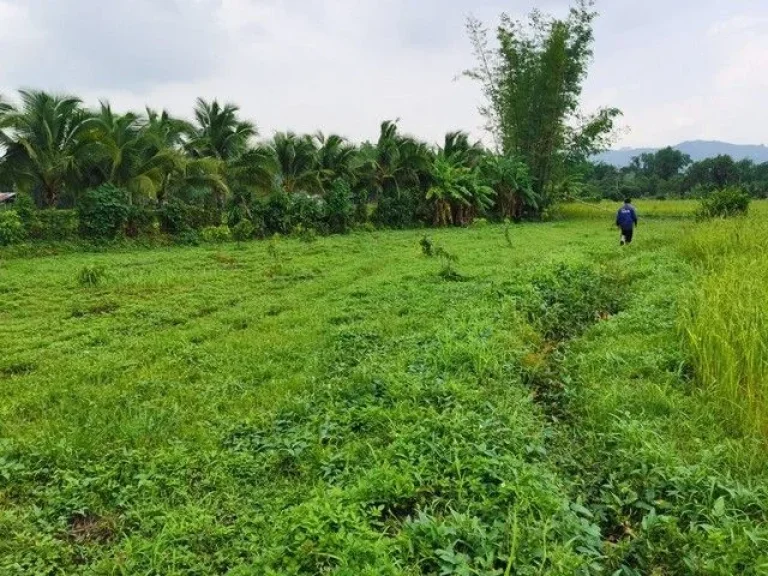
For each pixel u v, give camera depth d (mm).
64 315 9859
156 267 15141
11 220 17359
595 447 4613
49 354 7668
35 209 18656
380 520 3684
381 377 5934
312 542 3178
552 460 4461
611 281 11305
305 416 5414
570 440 4863
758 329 5816
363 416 5082
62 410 5770
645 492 3848
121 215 19609
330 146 29609
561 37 33062
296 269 14398
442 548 3191
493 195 35250
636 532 3596
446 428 4578
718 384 5285
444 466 4074
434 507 3680
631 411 5145
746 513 3596
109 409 5730
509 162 34438
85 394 6121
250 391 6129
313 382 6254
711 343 5750
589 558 3172
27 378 6719
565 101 35594
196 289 11977
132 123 21922
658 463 4082
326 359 7035
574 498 4012
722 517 3434
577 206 42344
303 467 4449
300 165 28594
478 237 23234
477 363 6129
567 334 8242
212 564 3430
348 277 12969
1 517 3865
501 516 3482
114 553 3582
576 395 5617
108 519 3945
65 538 3785
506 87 36219
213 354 7441
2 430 5328
